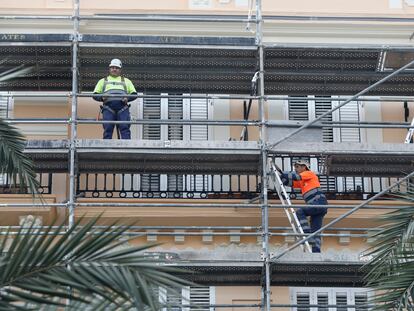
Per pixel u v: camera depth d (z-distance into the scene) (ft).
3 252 57.82
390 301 65.67
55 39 98.17
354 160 98.22
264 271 92.63
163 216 103.60
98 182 106.11
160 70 102.78
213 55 100.42
